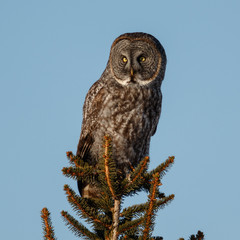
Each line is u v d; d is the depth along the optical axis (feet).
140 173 29.76
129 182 30.07
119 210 30.86
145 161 29.63
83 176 30.48
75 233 29.17
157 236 29.99
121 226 28.99
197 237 28.58
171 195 28.30
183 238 26.30
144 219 26.37
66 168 29.81
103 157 28.86
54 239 26.63
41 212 26.89
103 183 30.17
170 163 29.94
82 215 30.07
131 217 30.96
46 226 26.71
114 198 30.58
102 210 31.81
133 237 30.17
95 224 30.48
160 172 30.14
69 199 29.40
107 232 29.94
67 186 29.17
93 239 29.17
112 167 28.99
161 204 28.22
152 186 26.32
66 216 28.78
